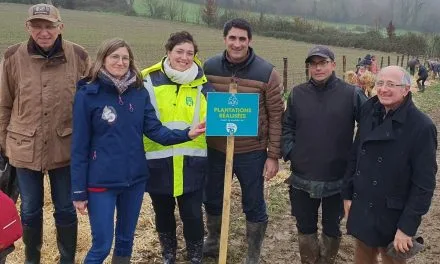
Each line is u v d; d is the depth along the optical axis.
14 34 32.81
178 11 75.56
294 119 4.18
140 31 49.78
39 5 3.71
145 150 3.99
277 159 4.27
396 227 3.41
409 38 54.59
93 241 3.69
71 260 4.28
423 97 20.62
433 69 31.91
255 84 4.11
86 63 4.04
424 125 3.23
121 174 3.63
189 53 3.87
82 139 3.55
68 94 3.89
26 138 3.83
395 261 3.51
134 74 3.64
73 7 78.12
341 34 62.09
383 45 55.34
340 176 4.04
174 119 3.94
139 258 4.70
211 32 56.97
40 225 4.17
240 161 4.25
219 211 4.65
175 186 3.98
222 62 4.21
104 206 3.62
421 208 3.25
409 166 3.31
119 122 3.59
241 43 3.99
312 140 4.00
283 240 5.39
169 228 4.38
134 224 3.87
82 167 3.56
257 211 4.41
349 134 3.99
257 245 4.50
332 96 3.96
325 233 4.32
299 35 60.19
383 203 3.42
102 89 3.56
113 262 3.94
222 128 3.65
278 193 6.79
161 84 3.95
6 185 4.18
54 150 3.89
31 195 4.00
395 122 3.32
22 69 3.81
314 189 4.03
